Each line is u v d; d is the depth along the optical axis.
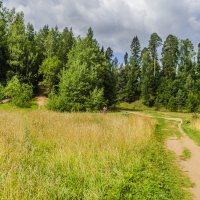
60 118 25.09
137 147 14.91
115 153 12.13
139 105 95.19
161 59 109.94
